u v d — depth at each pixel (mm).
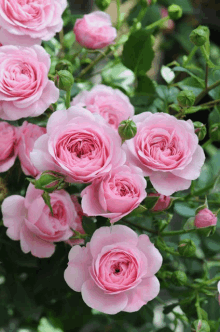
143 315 750
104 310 604
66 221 658
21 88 639
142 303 615
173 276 690
